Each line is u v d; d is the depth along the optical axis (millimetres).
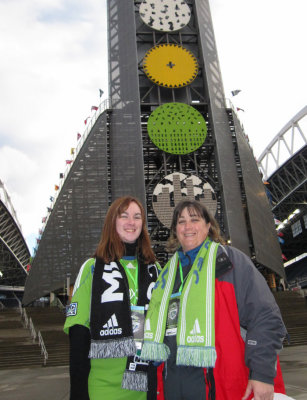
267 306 3252
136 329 3768
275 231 64062
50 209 62969
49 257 55094
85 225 55719
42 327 31078
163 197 52531
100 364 3625
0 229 86000
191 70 60031
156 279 4168
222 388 3150
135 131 56906
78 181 57281
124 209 4152
